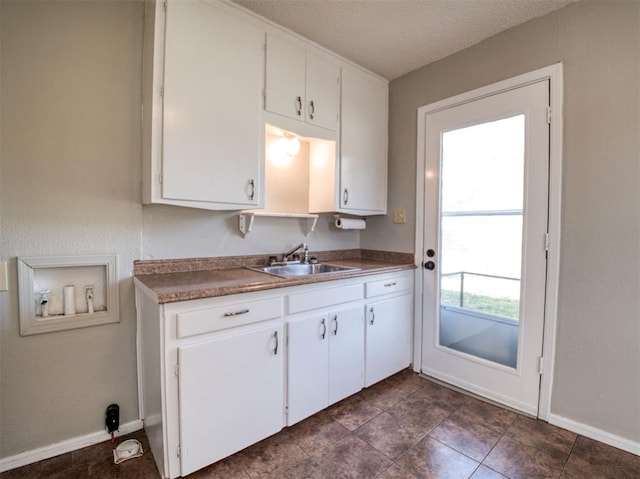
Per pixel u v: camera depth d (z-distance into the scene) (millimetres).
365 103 2404
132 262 1691
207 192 1610
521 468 1443
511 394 1939
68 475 1388
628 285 1536
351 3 1691
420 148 2387
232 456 1510
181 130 1521
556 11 1731
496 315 2018
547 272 1781
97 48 1545
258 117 1796
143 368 1671
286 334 1652
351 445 1594
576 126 1673
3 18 1339
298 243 2443
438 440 1637
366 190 2443
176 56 1499
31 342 1443
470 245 2133
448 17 1809
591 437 1646
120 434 1663
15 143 1378
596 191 1616
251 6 1712
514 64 1896
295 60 1958
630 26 1511
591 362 1649
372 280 2107
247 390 1503
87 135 1537
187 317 1317
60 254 1490
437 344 2316
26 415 1444
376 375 2166
